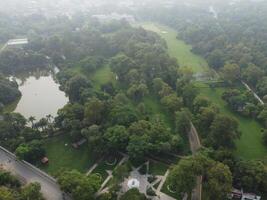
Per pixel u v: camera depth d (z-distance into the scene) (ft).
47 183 649.61
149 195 623.77
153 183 655.76
